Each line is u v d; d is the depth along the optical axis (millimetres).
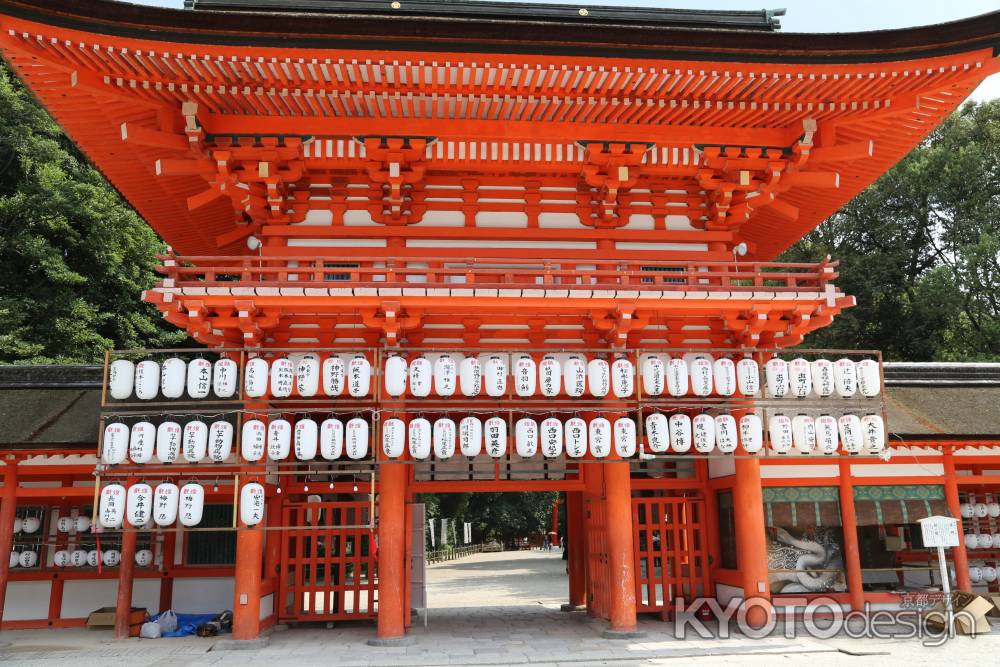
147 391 12102
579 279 13812
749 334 13453
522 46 11375
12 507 14938
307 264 13445
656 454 14703
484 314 13031
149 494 12070
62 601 15742
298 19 10883
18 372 17500
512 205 14031
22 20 10398
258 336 12711
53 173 29906
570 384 12406
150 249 32812
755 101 12930
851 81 12352
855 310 37844
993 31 11594
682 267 14266
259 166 12766
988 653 11938
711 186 13898
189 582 15953
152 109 12617
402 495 13172
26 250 29047
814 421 12875
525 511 58500
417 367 12133
